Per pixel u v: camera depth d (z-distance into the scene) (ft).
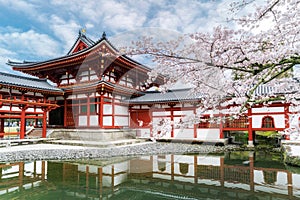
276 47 13.21
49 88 63.93
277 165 33.35
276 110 52.47
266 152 47.52
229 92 16.38
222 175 26.86
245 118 56.08
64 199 18.47
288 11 12.49
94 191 20.74
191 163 34.91
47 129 67.82
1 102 50.52
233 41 13.01
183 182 23.70
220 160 37.78
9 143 50.75
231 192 20.15
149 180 24.59
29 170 29.63
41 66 70.79
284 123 51.24
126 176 26.43
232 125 57.93
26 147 49.32
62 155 39.68
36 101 58.59
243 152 47.55
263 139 71.56
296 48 12.19
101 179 25.03
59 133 64.03
